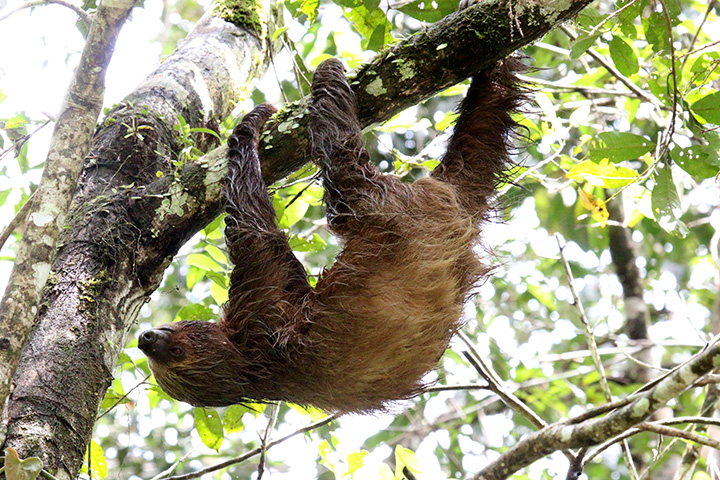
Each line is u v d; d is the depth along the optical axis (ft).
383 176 21.21
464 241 21.29
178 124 23.25
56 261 18.56
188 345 21.18
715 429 33.94
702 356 16.35
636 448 41.75
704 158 22.43
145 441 43.96
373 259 20.33
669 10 22.77
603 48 33.81
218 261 27.61
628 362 45.85
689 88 24.09
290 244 25.68
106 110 24.85
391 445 42.83
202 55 25.68
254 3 28.02
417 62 20.17
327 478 37.47
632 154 23.72
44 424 16.08
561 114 38.34
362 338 19.85
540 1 19.29
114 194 19.89
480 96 24.14
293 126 20.88
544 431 19.60
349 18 23.53
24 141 21.99
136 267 19.30
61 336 17.39
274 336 20.66
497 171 23.90
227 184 20.31
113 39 16.38
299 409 25.27
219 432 24.41
